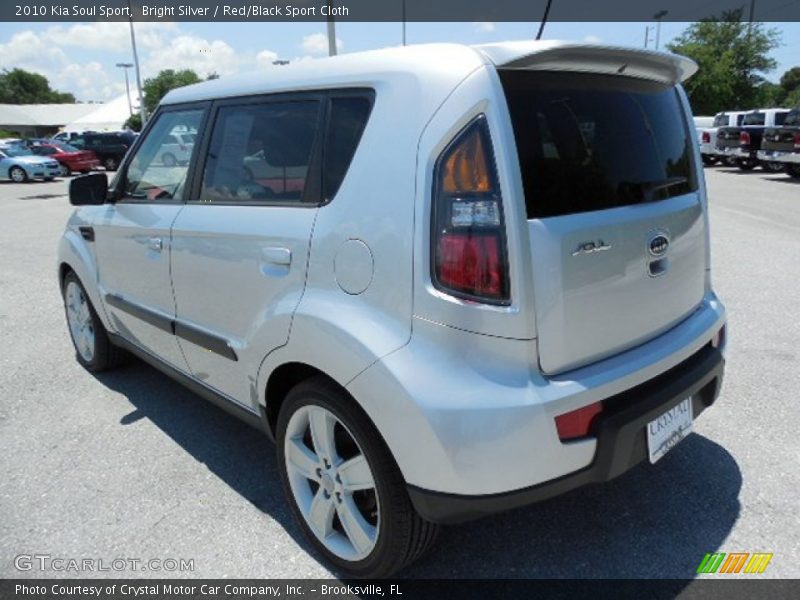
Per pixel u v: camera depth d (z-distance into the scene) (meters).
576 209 2.02
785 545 2.50
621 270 2.14
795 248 8.11
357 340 2.07
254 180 2.65
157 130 3.37
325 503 2.43
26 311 6.01
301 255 2.32
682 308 2.52
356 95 2.25
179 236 2.97
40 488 3.04
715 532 2.59
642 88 2.43
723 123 23.80
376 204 2.09
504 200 1.87
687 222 2.48
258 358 2.54
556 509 2.77
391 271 2.03
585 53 2.03
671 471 3.01
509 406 1.88
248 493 2.98
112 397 4.05
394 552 2.18
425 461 1.95
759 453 3.14
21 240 10.06
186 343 3.11
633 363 2.17
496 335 1.89
